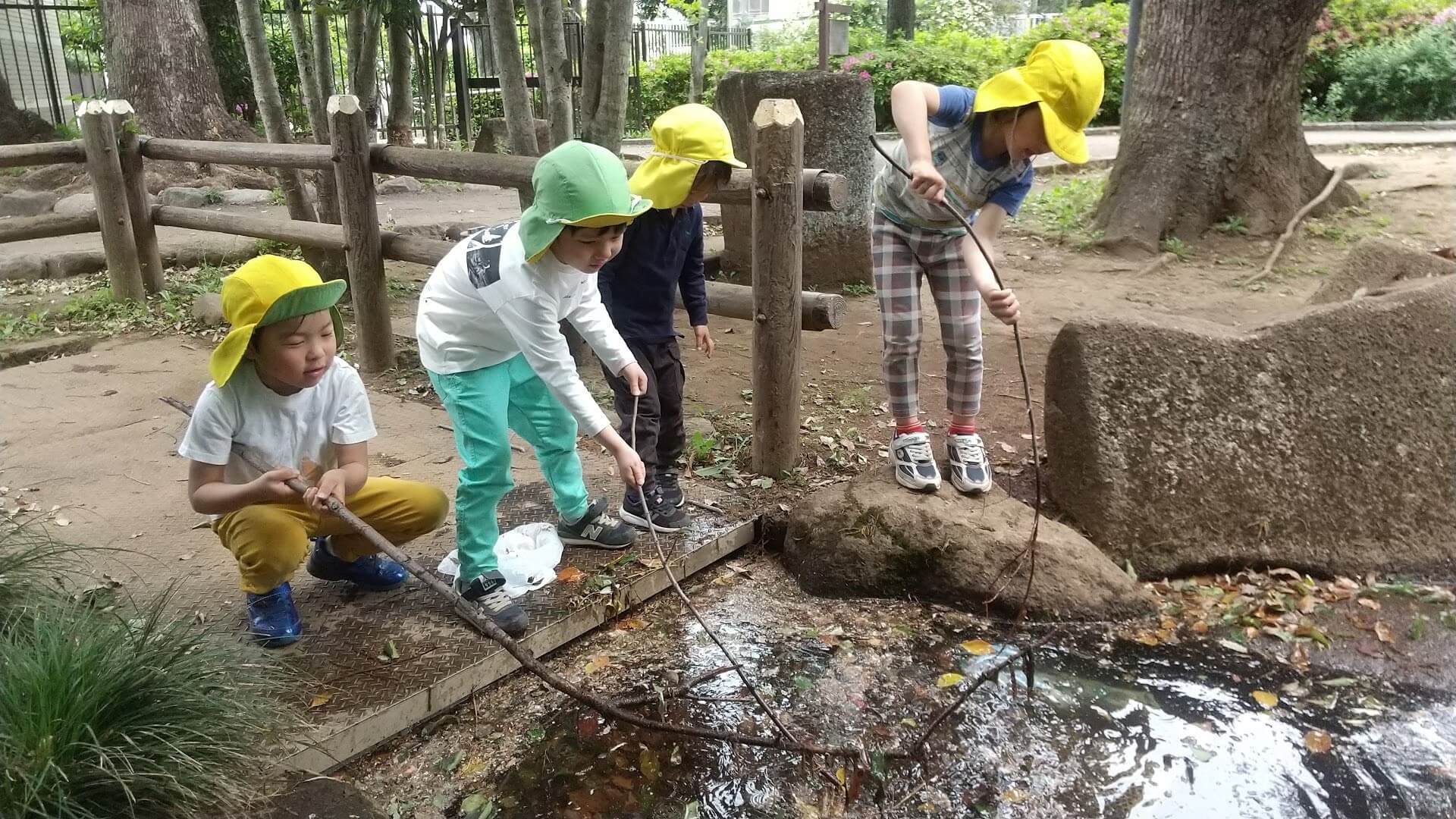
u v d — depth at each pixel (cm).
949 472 372
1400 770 244
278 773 224
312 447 270
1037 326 626
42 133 1345
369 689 257
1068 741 255
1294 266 763
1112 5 2038
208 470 252
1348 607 315
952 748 254
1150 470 336
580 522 336
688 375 536
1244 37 810
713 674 282
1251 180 833
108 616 230
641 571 321
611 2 514
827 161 692
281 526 260
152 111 1173
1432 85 1673
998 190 318
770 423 388
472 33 1808
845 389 507
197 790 202
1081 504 345
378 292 527
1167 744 254
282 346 241
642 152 1476
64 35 1702
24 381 524
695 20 1484
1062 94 284
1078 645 298
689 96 1919
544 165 252
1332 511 340
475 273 269
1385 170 1075
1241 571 337
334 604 297
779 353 379
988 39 1986
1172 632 304
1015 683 280
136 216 668
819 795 238
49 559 269
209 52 1221
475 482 283
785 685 282
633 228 321
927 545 324
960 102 301
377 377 533
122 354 575
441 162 480
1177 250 805
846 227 715
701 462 411
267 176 1164
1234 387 345
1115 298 694
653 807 234
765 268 368
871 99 707
